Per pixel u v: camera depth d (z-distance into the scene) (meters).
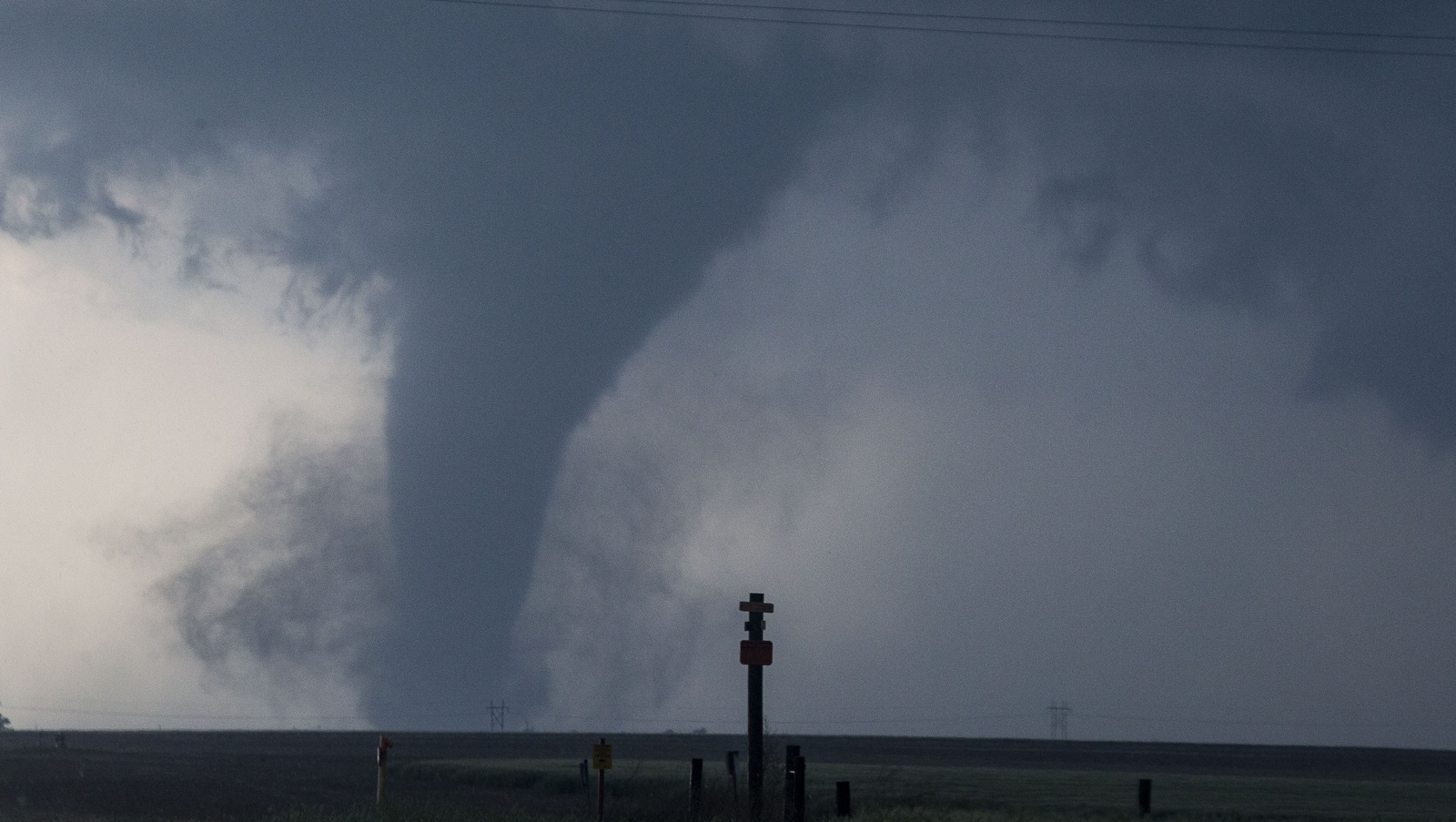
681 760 86.06
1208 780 54.19
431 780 61.97
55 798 40.94
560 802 44.50
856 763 87.31
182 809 36.81
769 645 30.97
